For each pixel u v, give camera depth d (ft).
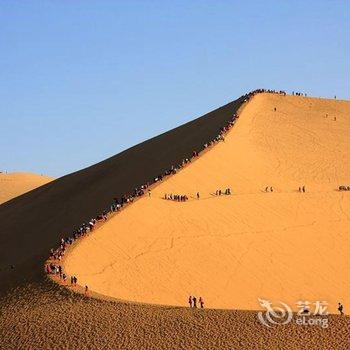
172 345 155.53
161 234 264.52
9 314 190.80
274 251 264.52
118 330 164.86
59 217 353.51
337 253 270.87
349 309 231.91
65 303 191.21
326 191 325.83
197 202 294.46
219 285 236.63
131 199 290.56
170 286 229.86
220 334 158.51
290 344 151.84
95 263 237.04
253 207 297.74
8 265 277.03
